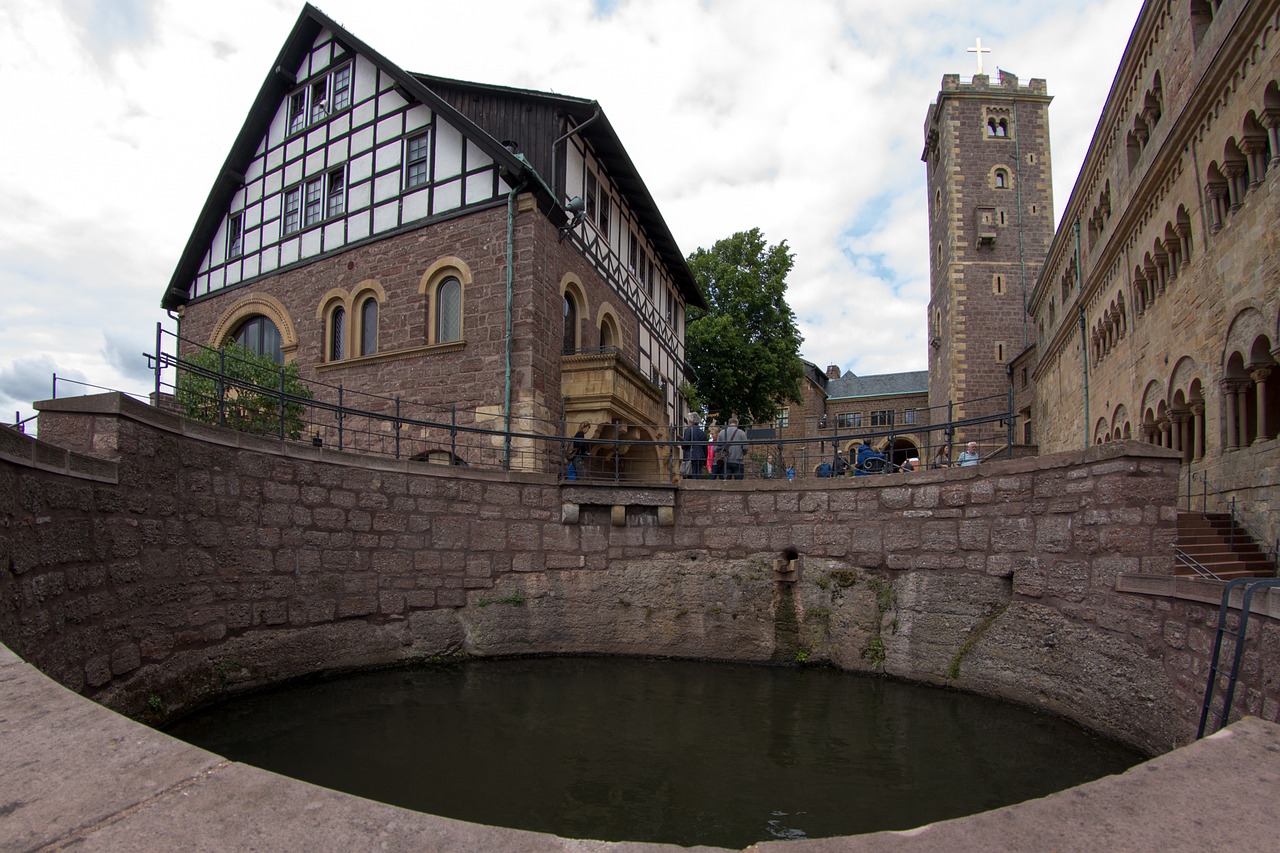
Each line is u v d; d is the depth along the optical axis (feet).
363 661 35.40
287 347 61.67
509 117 56.75
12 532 18.70
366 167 59.67
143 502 25.68
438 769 23.48
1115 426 72.18
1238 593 21.30
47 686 8.11
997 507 34.42
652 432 65.00
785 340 119.75
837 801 21.75
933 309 165.17
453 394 53.01
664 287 86.07
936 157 161.17
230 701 29.50
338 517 35.19
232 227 68.33
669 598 41.55
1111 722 27.50
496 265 52.47
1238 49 41.04
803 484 41.04
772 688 34.81
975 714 30.71
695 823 20.17
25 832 5.49
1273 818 6.22
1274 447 37.68
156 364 27.61
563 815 20.43
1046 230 146.20
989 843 5.90
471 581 39.73
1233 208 43.01
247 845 5.57
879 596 38.22
